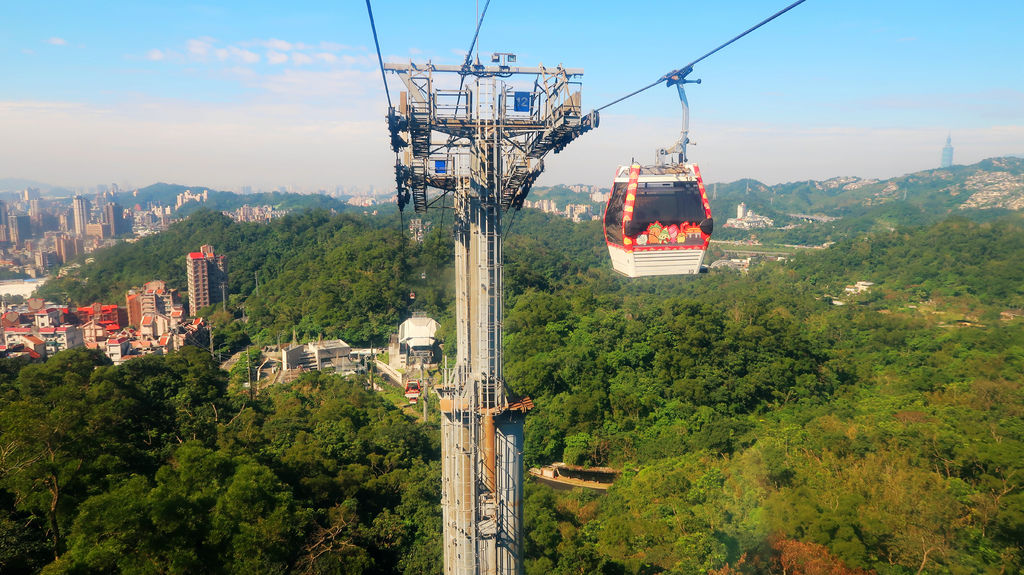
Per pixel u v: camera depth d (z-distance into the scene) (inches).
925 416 2987.2
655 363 3683.6
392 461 2445.9
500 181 1105.4
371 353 4948.3
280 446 2442.2
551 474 2947.8
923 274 6845.5
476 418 1122.7
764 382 3528.5
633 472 2652.6
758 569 1750.7
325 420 2832.2
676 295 7421.3
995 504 1942.7
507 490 1144.2
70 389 2214.6
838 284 7288.4
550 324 4347.9
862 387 3811.5
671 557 1804.9
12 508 1715.1
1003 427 2770.7
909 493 1989.4
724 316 4616.1
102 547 1402.6
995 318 5315.0
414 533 1996.8
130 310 6520.7
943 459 2337.6
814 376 3661.4
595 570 1766.7
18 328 5103.3
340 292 5748.0
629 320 4404.5
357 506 2032.5
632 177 837.2
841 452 2464.3
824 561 1692.9
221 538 1571.1
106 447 1915.6
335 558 1707.7
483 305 1118.4
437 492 2164.1
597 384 3373.5
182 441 2289.6
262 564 1560.0
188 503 1583.4
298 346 4739.2
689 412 3240.7
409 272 6033.5
